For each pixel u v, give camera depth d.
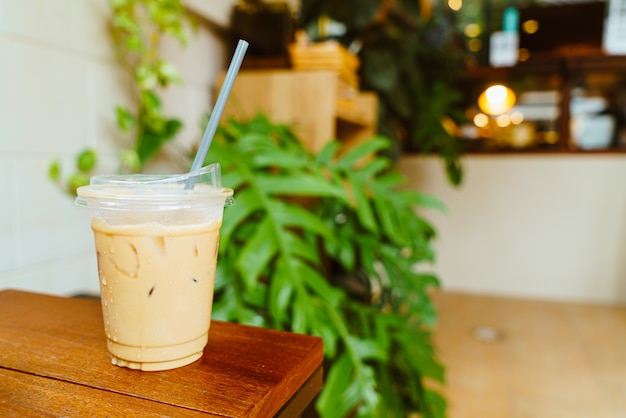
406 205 0.97
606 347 1.76
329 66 1.11
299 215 0.74
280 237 0.70
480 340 1.83
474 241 2.47
